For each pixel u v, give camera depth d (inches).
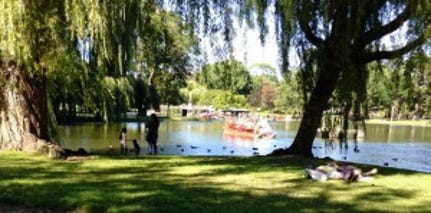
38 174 481.7
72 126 2097.7
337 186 461.1
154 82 2874.0
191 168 557.9
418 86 689.6
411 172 583.5
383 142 1998.0
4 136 658.2
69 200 370.6
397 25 630.5
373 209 373.1
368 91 701.9
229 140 1990.7
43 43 586.9
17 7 547.8
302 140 727.7
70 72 642.2
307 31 656.4
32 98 666.2
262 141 2021.4
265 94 5206.7
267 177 501.0
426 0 584.7
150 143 1044.5
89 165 558.3
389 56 651.5
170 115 4025.6
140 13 649.6
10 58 619.5
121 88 1448.1
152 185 436.5
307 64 682.2
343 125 696.4
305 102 727.1
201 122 3361.2
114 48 647.8
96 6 573.6
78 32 569.3
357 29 609.6
